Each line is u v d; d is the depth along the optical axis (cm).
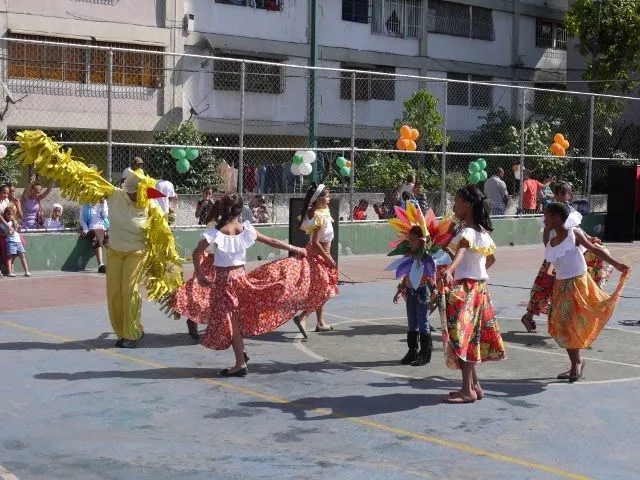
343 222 1872
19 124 2223
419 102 2425
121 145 1503
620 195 2353
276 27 2864
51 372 815
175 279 930
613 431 661
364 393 764
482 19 3516
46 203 1897
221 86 2700
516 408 722
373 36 3141
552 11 3738
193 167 2142
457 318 709
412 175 1958
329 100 2961
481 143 2770
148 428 651
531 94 3372
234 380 803
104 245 1557
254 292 840
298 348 952
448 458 591
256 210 1845
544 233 829
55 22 2370
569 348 799
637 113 3172
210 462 577
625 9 3180
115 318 935
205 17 2691
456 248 720
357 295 1350
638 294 1425
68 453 591
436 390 779
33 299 1238
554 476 559
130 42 2511
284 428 657
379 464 577
